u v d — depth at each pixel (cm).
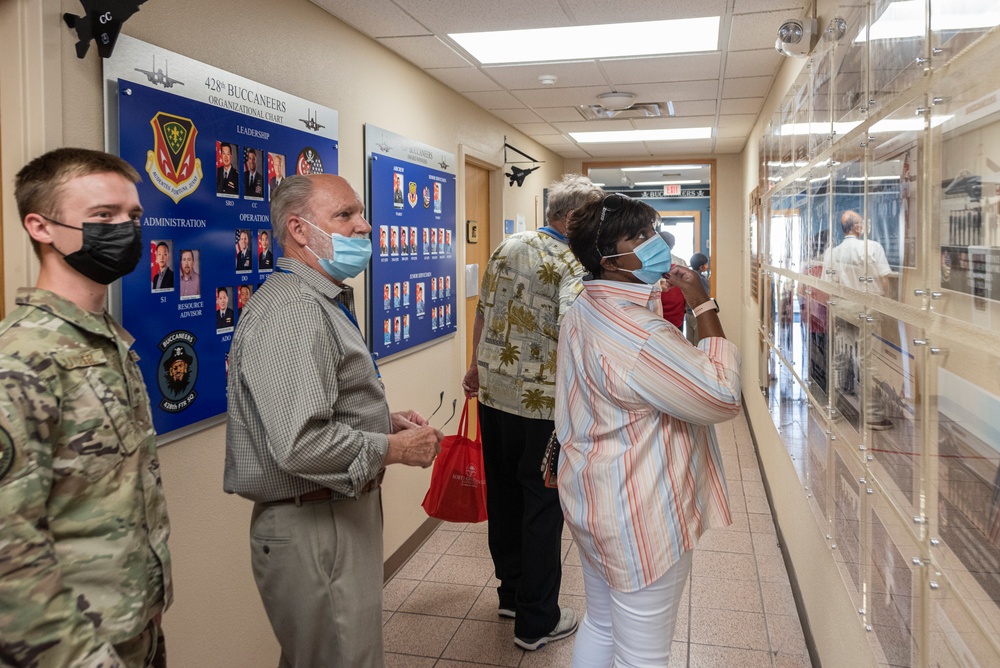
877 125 143
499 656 272
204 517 219
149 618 132
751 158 625
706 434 186
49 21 162
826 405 211
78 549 118
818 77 221
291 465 152
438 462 287
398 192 358
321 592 166
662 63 390
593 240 178
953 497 100
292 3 266
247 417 163
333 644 168
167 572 137
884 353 141
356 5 286
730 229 831
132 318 183
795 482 296
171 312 197
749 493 465
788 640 280
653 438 172
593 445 180
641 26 325
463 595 325
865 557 163
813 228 230
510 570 297
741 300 802
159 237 192
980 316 87
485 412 288
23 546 105
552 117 552
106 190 125
